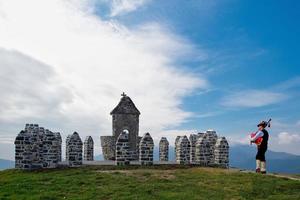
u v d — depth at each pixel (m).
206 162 45.12
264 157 36.06
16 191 29.52
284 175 36.38
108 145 52.56
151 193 28.94
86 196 28.09
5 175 36.78
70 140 40.84
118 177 33.59
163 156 52.44
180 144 44.72
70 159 40.69
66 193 29.06
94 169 38.56
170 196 28.00
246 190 29.91
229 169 40.12
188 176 34.41
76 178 33.22
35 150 39.12
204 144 45.28
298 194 29.23
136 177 33.78
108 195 28.47
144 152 41.81
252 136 36.66
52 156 40.47
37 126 39.84
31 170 38.12
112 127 52.69
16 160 38.75
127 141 41.69
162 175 34.78
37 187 30.69
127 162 41.53
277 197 28.20
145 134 42.16
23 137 38.59
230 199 27.89
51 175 35.06
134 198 27.55
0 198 27.80
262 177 33.66
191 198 27.70
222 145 45.62
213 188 30.47
